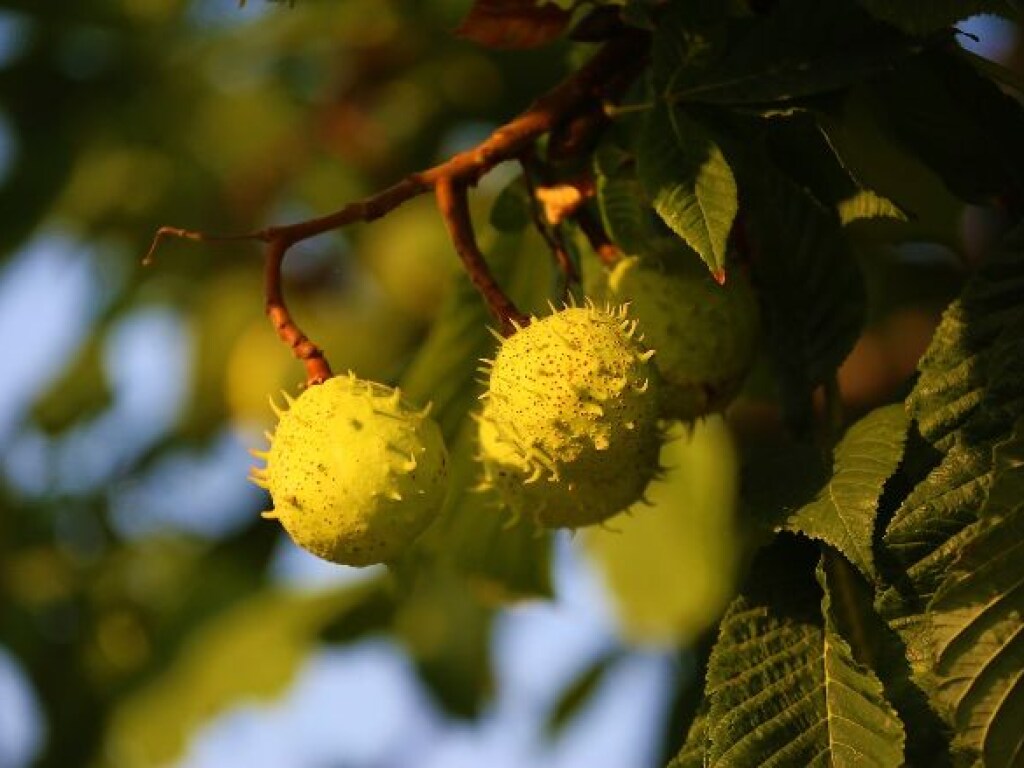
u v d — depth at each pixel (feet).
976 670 4.64
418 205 6.37
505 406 4.87
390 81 6.36
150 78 6.96
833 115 4.80
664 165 4.78
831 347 4.94
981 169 4.88
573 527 4.96
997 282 4.73
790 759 4.68
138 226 6.98
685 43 4.82
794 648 4.73
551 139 4.92
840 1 4.80
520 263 5.22
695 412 4.97
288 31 6.63
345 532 4.87
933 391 4.72
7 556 7.07
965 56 4.85
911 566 4.67
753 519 4.73
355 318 6.43
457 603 6.35
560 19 4.94
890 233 5.16
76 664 6.92
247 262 6.90
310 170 6.66
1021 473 4.66
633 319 4.93
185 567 6.88
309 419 4.89
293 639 6.45
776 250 4.95
